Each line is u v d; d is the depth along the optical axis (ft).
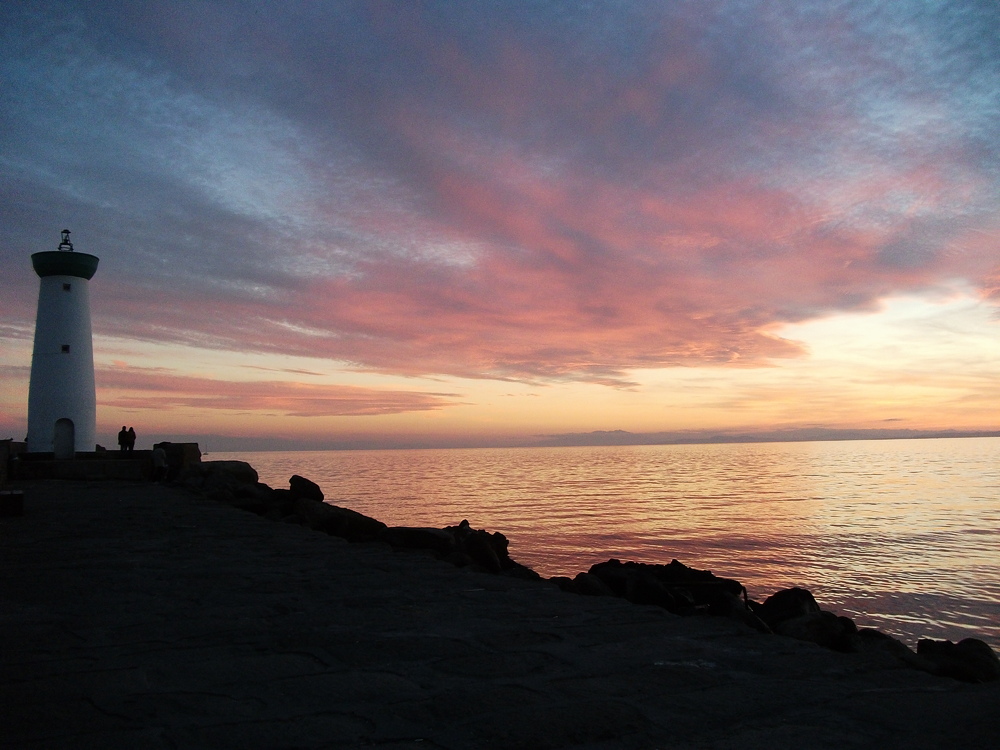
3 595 21.66
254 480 82.12
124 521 42.63
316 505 50.16
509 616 18.83
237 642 15.90
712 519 357.41
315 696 12.14
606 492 561.84
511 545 254.47
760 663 14.33
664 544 263.29
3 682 12.91
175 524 41.57
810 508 421.59
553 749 9.85
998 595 177.17
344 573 26.08
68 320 94.07
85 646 15.57
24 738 10.14
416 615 18.92
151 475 80.48
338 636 16.43
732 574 207.21
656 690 12.46
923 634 143.33
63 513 46.75
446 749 9.78
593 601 20.81
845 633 22.38
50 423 92.17
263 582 24.08
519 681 13.00
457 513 381.19
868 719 10.87
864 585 190.90
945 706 11.42
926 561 232.53
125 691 12.39
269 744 9.95
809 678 13.28
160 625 17.66
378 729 10.56
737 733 10.33
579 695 12.16
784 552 247.91
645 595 31.09
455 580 24.58
